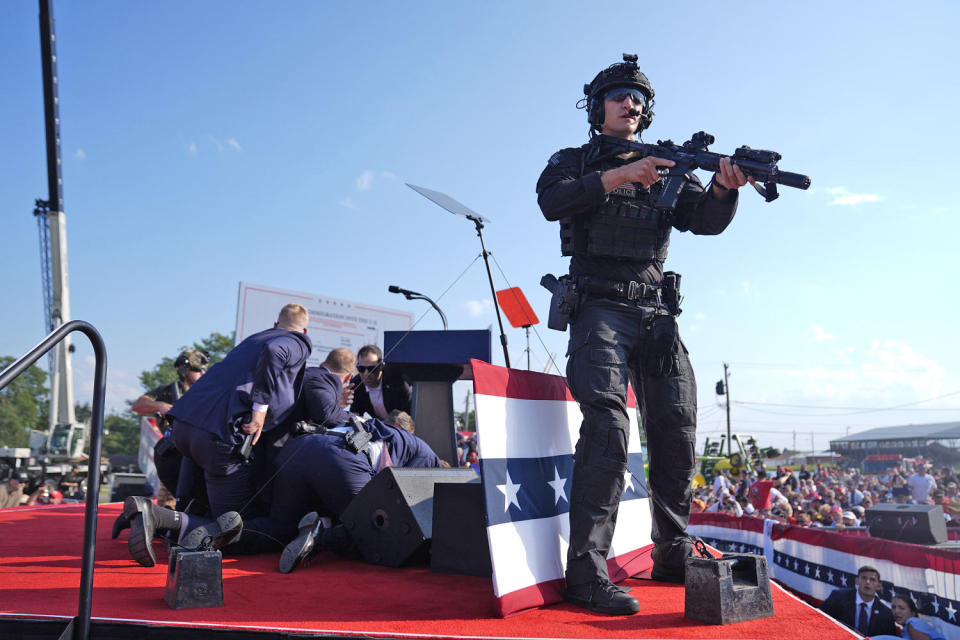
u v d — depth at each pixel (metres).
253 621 2.30
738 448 38.47
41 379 91.06
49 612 2.30
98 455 2.22
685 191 3.32
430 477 3.86
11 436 86.50
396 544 3.57
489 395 2.89
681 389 3.19
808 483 27.00
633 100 3.39
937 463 99.38
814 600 7.18
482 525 3.34
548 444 3.24
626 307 3.09
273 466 4.07
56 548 4.03
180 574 2.48
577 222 3.17
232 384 3.82
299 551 3.35
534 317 5.31
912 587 5.71
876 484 30.22
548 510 3.05
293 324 4.21
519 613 2.56
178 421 3.84
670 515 3.25
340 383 4.34
